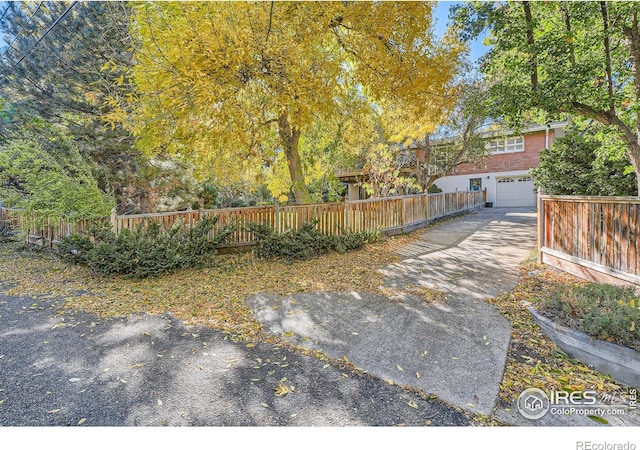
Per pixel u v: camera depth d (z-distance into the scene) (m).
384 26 5.65
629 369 2.61
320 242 7.63
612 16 4.78
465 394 2.55
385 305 4.42
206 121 6.28
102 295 5.07
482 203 19.36
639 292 3.72
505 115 5.45
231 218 7.71
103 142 9.18
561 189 7.39
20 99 9.55
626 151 5.55
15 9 8.66
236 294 5.04
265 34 4.90
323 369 2.92
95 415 2.36
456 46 6.51
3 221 9.98
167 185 10.52
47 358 3.15
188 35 4.55
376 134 11.73
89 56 8.24
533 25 5.18
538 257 6.08
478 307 4.19
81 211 7.28
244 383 2.72
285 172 10.37
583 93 5.00
